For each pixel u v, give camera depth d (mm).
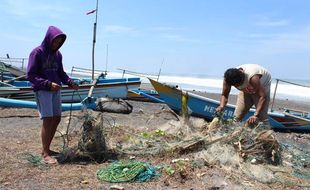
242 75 6684
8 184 4930
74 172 5457
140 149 6434
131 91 16859
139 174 5246
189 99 11633
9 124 9430
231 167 5711
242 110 7473
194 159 5895
